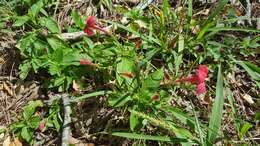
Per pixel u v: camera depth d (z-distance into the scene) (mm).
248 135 529
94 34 596
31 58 571
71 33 591
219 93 486
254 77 542
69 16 637
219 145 514
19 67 582
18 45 585
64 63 552
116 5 646
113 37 554
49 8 643
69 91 569
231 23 614
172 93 552
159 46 579
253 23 616
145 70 562
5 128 548
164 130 521
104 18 633
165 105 521
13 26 621
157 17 612
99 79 566
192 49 579
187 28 577
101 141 534
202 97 558
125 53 549
